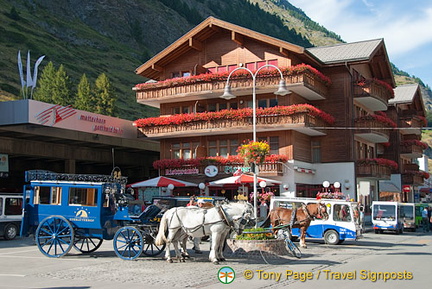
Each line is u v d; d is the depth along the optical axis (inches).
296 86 1401.3
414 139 2404.0
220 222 635.5
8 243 989.8
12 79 3909.9
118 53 6565.0
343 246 928.9
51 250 811.4
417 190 2723.9
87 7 7495.1
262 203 1185.4
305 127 1392.7
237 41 1505.9
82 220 690.8
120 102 4749.0
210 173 1461.6
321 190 1565.0
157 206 719.1
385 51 1747.0
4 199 1064.2
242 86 1441.9
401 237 1242.6
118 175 729.0
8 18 5546.3
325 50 1701.5
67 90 3656.5
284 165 1438.2
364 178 1691.7
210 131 1480.1
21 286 479.5
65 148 1571.1
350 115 1566.2
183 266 613.0
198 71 1533.0
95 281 507.5
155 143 1801.2
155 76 1694.1
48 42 5521.7
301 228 859.4
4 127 1286.9
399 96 2209.6
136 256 669.9
